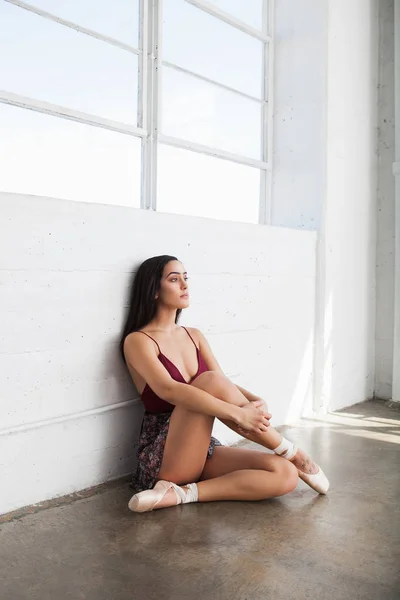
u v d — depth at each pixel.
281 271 3.71
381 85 4.50
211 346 3.22
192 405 2.37
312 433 3.60
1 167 2.54
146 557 1.99
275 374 3.72
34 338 2.36
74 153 2.85
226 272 3.28
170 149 3.36
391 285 4.54
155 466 2.47
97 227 2.57
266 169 4.15
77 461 2.57
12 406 2.30
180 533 2.17
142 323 2.66
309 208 4.06
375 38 4.46
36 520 2.27
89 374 2.59
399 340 4.47
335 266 4.12
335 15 4.02
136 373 2.64
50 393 2.44
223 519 2.30
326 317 4.07
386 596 1.78
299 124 4.09
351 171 4.25
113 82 3.03
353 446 3.35
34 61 2.64
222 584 1.83
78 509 2.38
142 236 2.78
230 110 3.83
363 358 4.52
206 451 2.45
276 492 2.46
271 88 4.16
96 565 1.93
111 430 2.71
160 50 3.24
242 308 3.41
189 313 3.06
